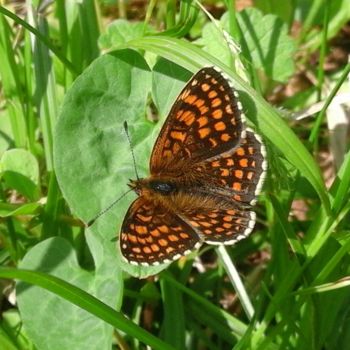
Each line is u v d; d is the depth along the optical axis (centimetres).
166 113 11
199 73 10
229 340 11
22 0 15
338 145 13
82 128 11
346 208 10
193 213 10
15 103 13
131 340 12
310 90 14
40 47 12
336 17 15
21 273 8
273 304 10
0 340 11
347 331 11
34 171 12
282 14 15
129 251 9
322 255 11
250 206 10
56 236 12
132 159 11
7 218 12
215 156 10
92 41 13
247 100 10
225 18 13
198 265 13
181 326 11
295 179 11
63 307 11
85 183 11
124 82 11
